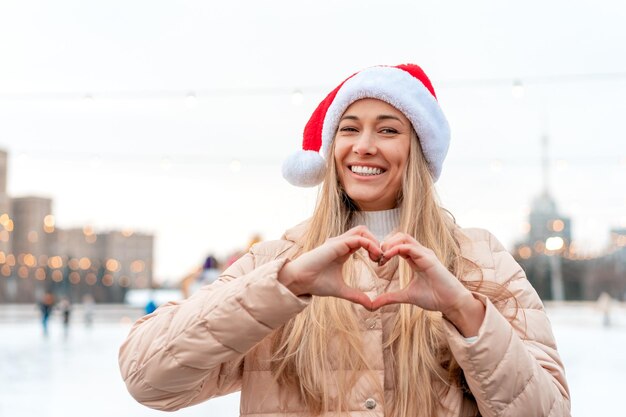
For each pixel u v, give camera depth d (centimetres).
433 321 160
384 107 173
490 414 143
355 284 167
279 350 162
